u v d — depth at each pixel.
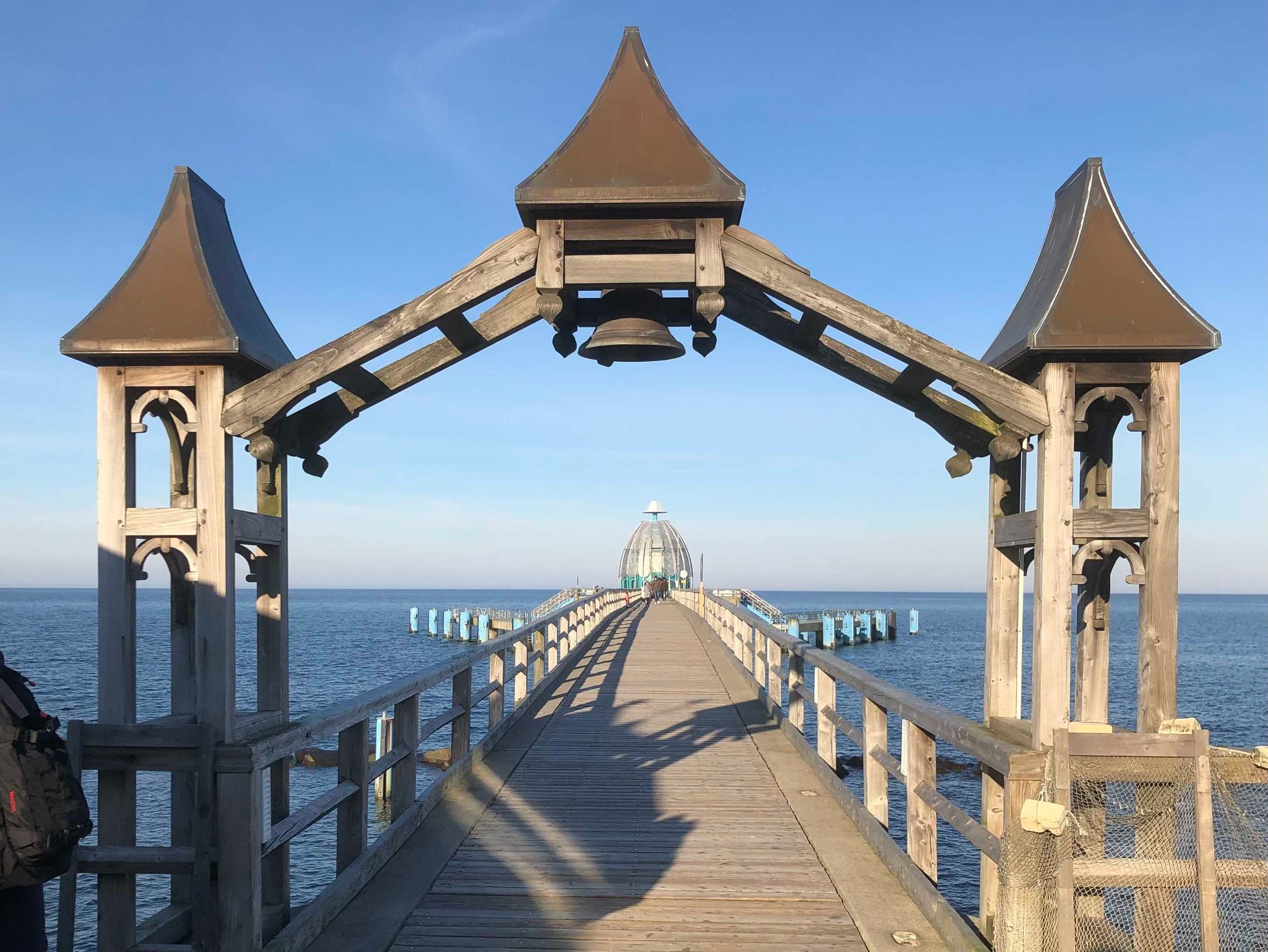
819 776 7.35
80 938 9.92
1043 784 3.51
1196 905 3.65
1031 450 4.16
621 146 3.98
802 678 9.12
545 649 12.59
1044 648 3.85
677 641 19.38
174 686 4.26
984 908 4.20
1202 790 3.41
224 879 3.67
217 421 3.86
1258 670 40.66
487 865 5.32
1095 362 3.97
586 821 6.25
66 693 27.53
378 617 90.94
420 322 3.94
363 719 4.92
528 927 4.43
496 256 4.02
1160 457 3.95
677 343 4.26
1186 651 54.44
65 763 2.89
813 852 5.59
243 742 3.78
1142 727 3.90
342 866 4.90
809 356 4.90
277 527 4.40
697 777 7.50
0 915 2.84
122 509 3.84
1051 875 3.50
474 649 7.94
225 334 3.79
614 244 4.06
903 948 4.13
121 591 3.81
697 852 5.57
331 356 3.89
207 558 3.81
